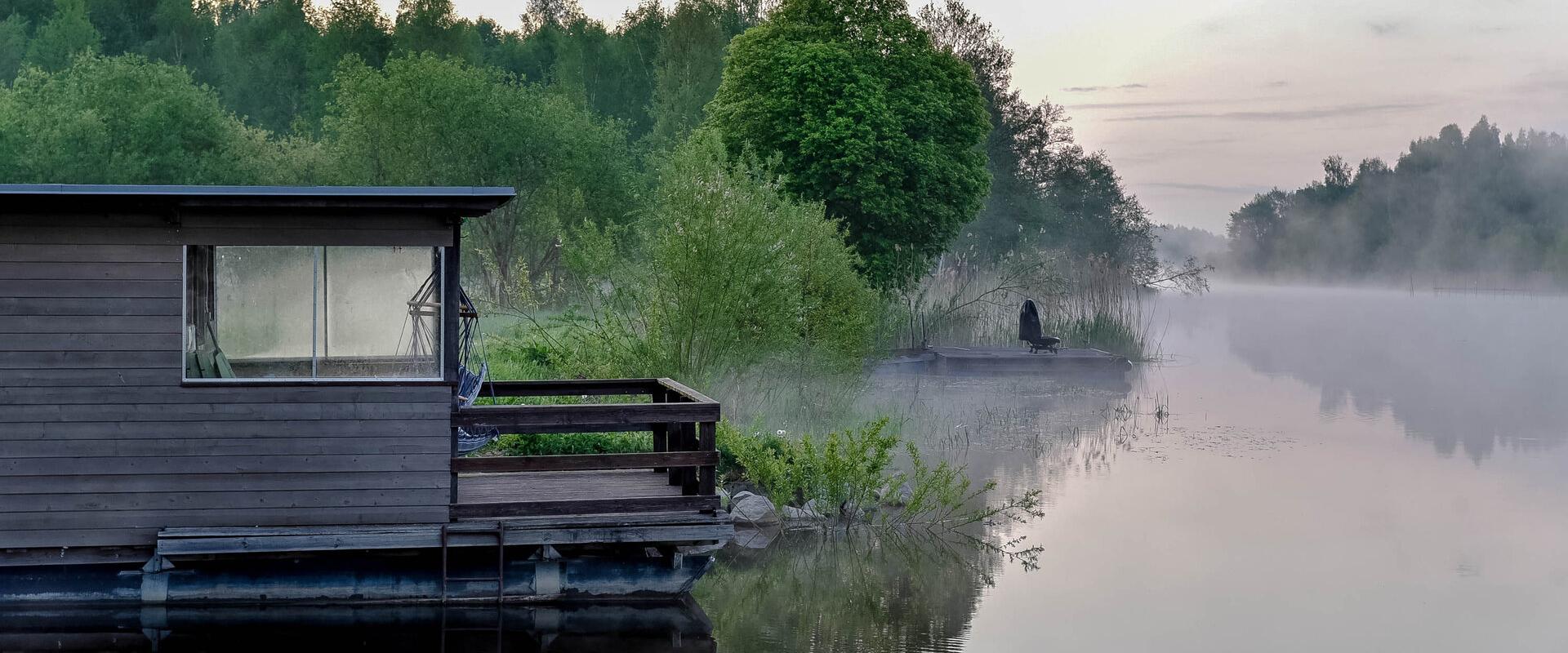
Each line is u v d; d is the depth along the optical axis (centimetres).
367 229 1020
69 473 1004
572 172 4512
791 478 1466
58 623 1005
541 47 8938
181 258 1005
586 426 1067
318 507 1023
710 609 1101
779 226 1964
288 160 4797
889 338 3064
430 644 984
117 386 1004
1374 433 2153
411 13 7644
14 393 997
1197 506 1539
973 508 1520
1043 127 6444
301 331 1027
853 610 1106
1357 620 1081
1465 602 1136
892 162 3356
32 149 4338
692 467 1116
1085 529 1421
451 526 1034
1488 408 2516
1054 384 2825
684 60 6425
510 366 2019
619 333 1884
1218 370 3312
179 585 1025
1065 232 6819
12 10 8000
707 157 1894
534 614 1057
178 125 4659
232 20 9450
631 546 1097
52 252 995
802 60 3266
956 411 2311
